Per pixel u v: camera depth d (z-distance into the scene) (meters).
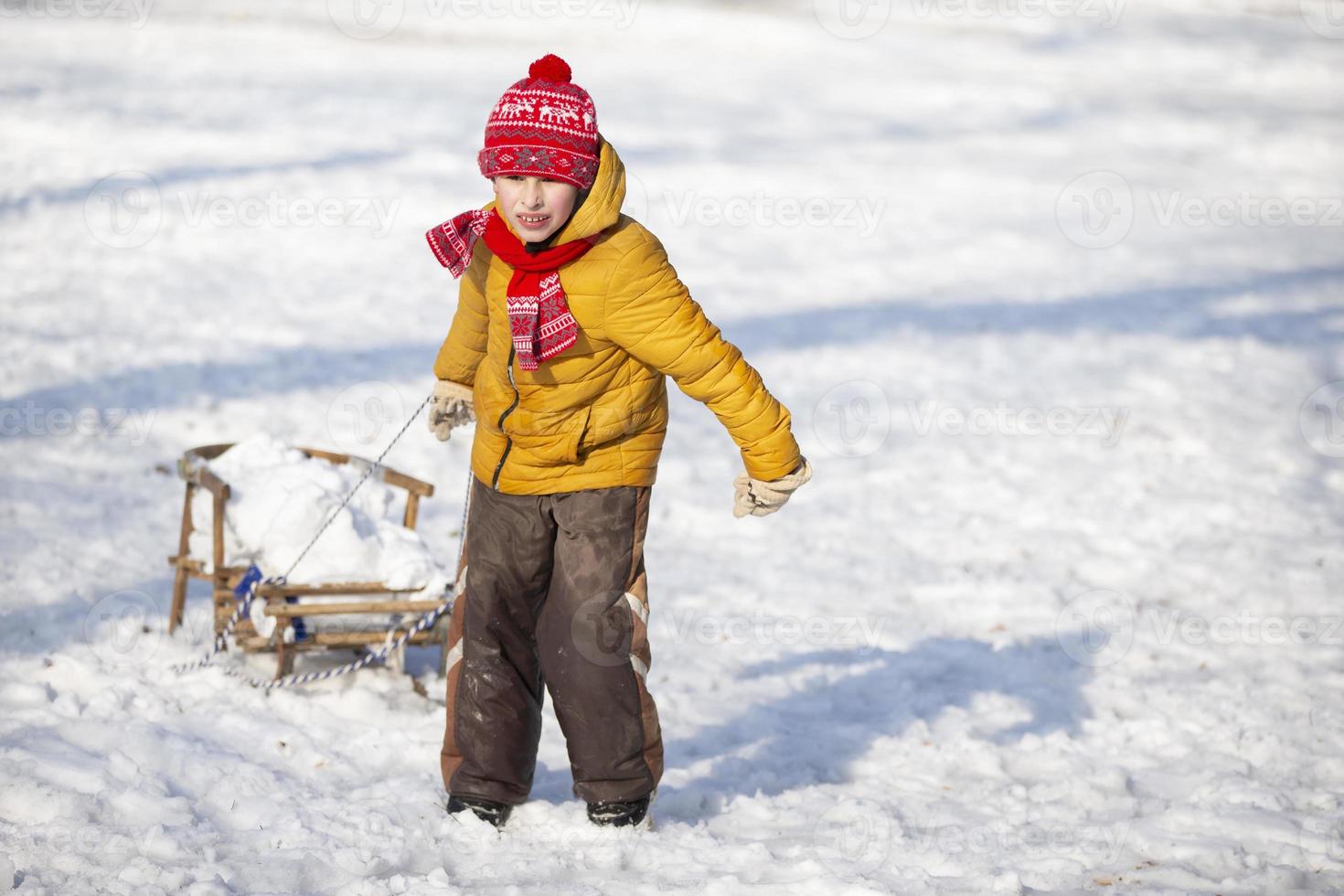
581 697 9.48
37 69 53.62
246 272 31.52
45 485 17.97
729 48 76.38
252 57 61.69
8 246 31.22
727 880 9.12
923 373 28.08
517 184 8.44
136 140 43.59
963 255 38.75
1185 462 23.30
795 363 28.25
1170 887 9.66
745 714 13.27
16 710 11.38
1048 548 19.17
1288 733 13.05
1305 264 39.53
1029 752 12.54
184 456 13.75
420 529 17.88
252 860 9.10
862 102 62.62
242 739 11.34
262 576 12.67
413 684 12.87
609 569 9.37
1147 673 14.88
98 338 25.22
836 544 18.95
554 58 8.72
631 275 8.67
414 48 68.44
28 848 8.98
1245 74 77.19
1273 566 18.62
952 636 15.81
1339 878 9.91
